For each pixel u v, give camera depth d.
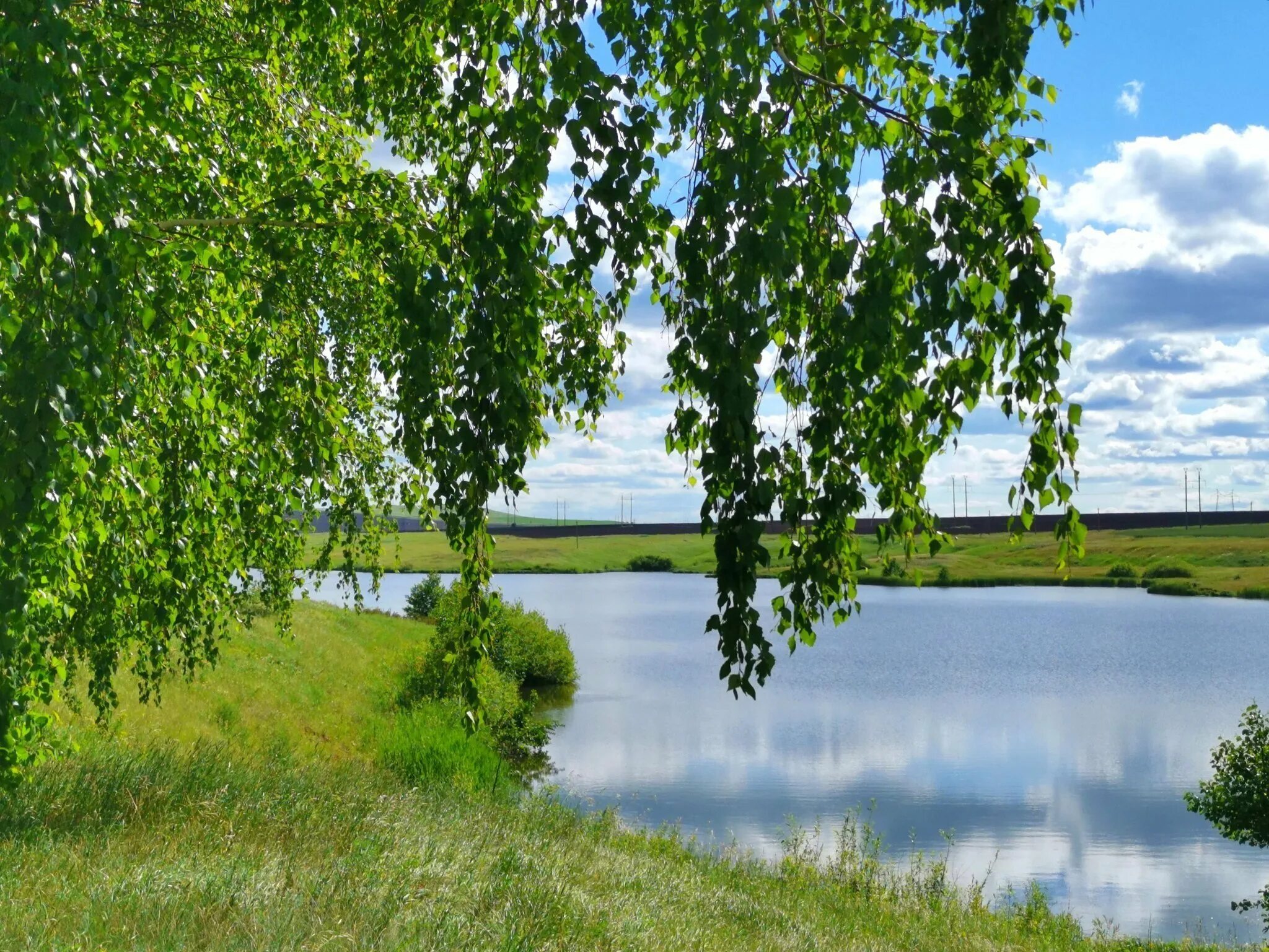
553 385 5.92
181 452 5.65
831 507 3.80
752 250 3.27
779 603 4.12
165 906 5.14
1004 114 4.10
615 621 72.62
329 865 6.73
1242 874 17.42
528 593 114.38
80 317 3.18
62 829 6.57
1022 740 30.39
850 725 31.86
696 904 9.26
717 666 45.50
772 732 29.94
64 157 2.98
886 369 3.64
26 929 4.46
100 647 6.99
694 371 3.43
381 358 7.20
